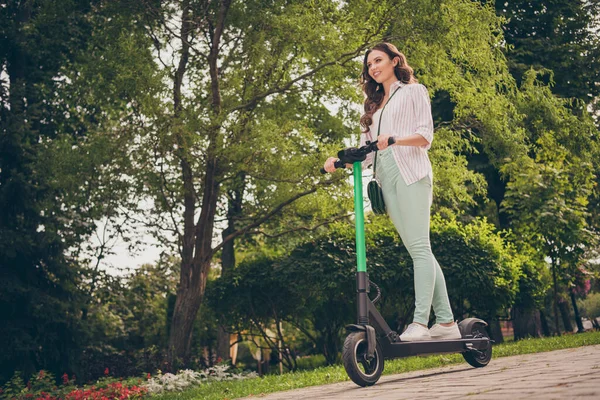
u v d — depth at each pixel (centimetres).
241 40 1190
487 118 1143
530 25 1700
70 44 1377
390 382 316
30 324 1223
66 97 1366
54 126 1453
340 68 1084
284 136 1090
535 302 1248
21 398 905
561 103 1398
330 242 1120
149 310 2105
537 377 231
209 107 1035
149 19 1149
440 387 240
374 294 1110
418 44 1014
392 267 1095
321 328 1249
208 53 1234
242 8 1095
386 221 1153
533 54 1636
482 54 1091
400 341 324
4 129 1279
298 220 1307
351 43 1058
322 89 1164
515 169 1237
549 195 1184
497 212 1722
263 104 1170
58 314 1248
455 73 1112
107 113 1404
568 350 473
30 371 1184
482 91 1146
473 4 1059
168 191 1160
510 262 1138
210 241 1202
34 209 1286
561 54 1633
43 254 1281
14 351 1173
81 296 1345
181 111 982
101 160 1007
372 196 357
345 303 1173
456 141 1166
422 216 342
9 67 1441
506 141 1177
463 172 1147
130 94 1013
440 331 349
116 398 800
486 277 1080
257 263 1235
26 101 1407
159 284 2036
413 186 341
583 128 1396
